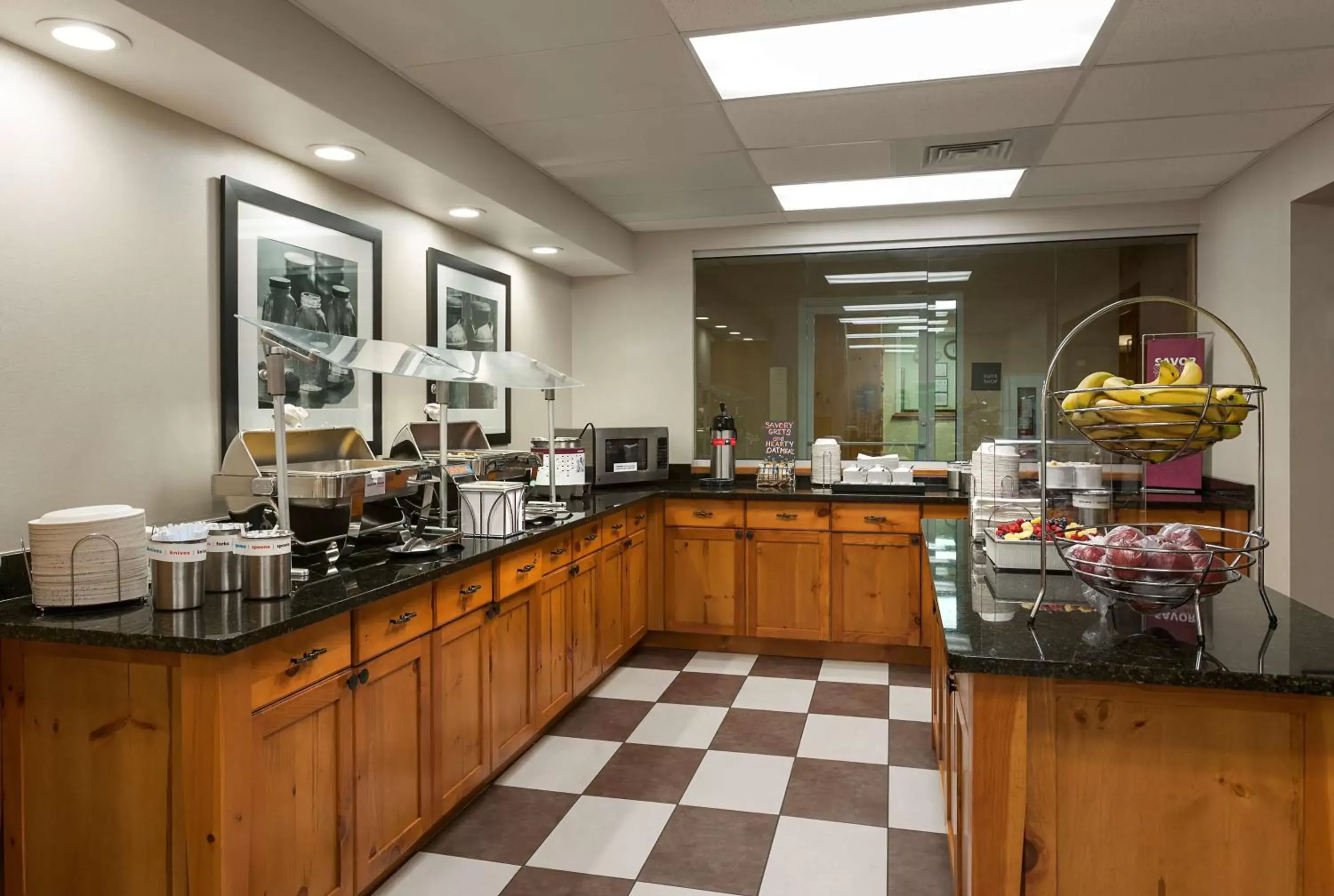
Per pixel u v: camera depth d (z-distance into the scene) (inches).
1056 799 56.6
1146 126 127.2
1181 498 153.3
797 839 95.3
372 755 80.8
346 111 96.3
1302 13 91.7
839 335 193.9
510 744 110.3
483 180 128.3
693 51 100.3
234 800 63.5
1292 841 54.0
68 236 79.9
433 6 88.7
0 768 69.2
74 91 80.5
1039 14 91.8
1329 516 138.2
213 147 96.7
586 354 206.1
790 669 163.2
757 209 177.8
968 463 177.2
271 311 104.7
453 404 149.3
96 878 67.2
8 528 74.9
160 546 70.3
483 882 86.8
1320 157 126.6
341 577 84.7
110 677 66.3
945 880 86.6
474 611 100.7
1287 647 57.2
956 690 75.6
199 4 75.7
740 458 200.1
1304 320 137.5
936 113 121.4
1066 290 182.2
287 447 100.5
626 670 162.2
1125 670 53.0
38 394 77.3
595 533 142.9
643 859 91.3
